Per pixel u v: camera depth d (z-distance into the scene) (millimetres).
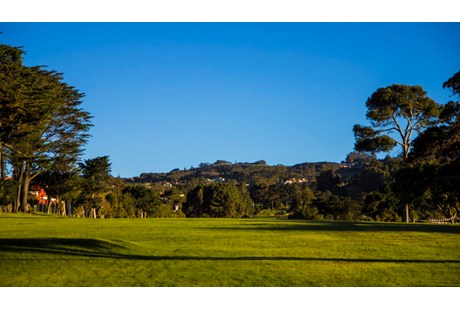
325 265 14461
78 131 55062
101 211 73312
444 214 57844
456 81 33969
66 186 63656
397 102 47938
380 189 63281
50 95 36469
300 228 29531
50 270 12820
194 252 16922
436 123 48938
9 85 33656
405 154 49344
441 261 15516
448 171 35188
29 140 48156
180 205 120062
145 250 17047
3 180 55219
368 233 25984
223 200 102438
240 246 19141
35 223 32750
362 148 49938
